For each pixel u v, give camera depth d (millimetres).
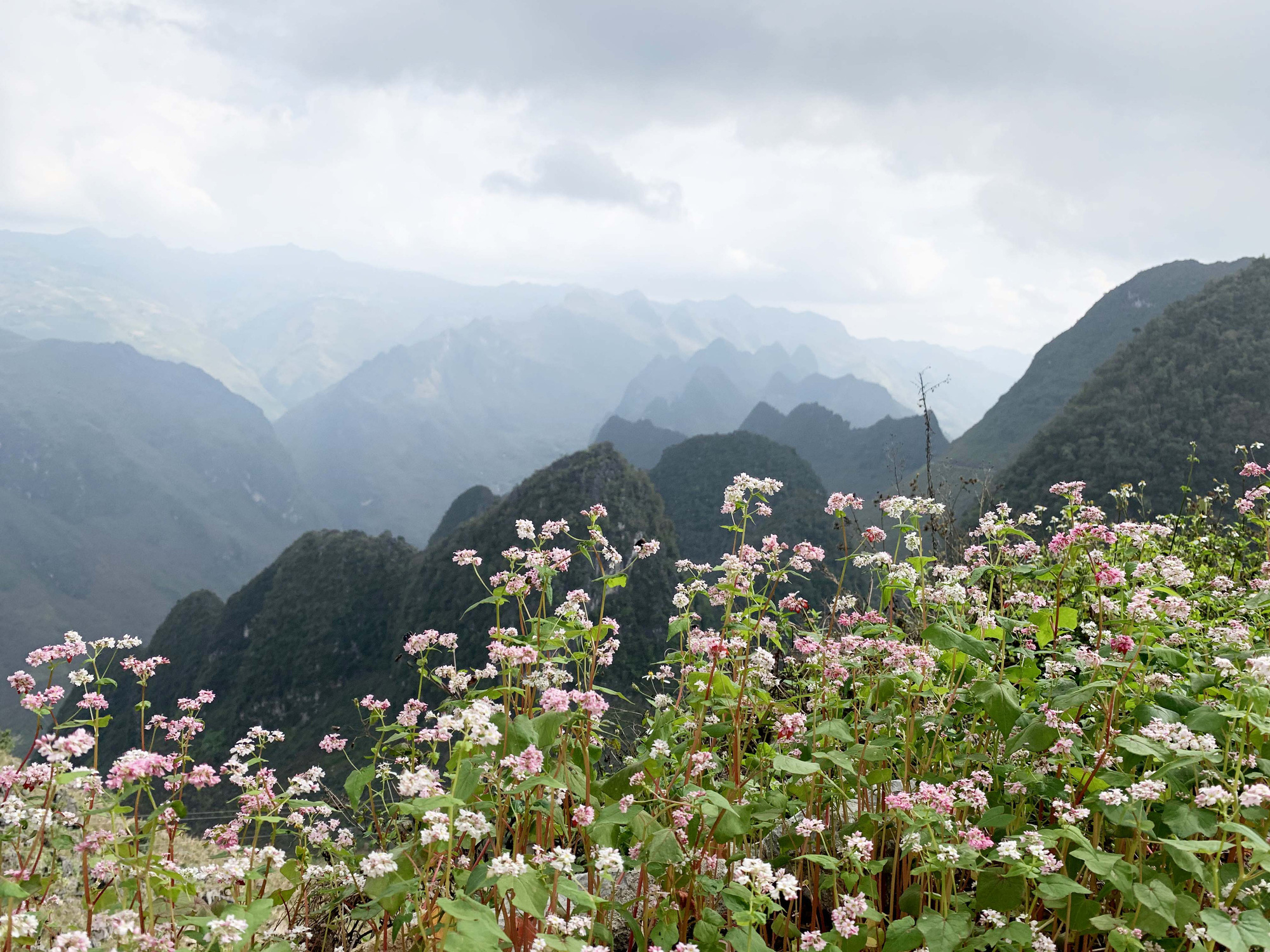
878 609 5051
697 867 3402
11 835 3250
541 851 3135
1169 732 3234
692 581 4211
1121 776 3393
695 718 4195
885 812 3867
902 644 4324
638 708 4734
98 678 3590
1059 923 3688
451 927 2912
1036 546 5055
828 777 4215
